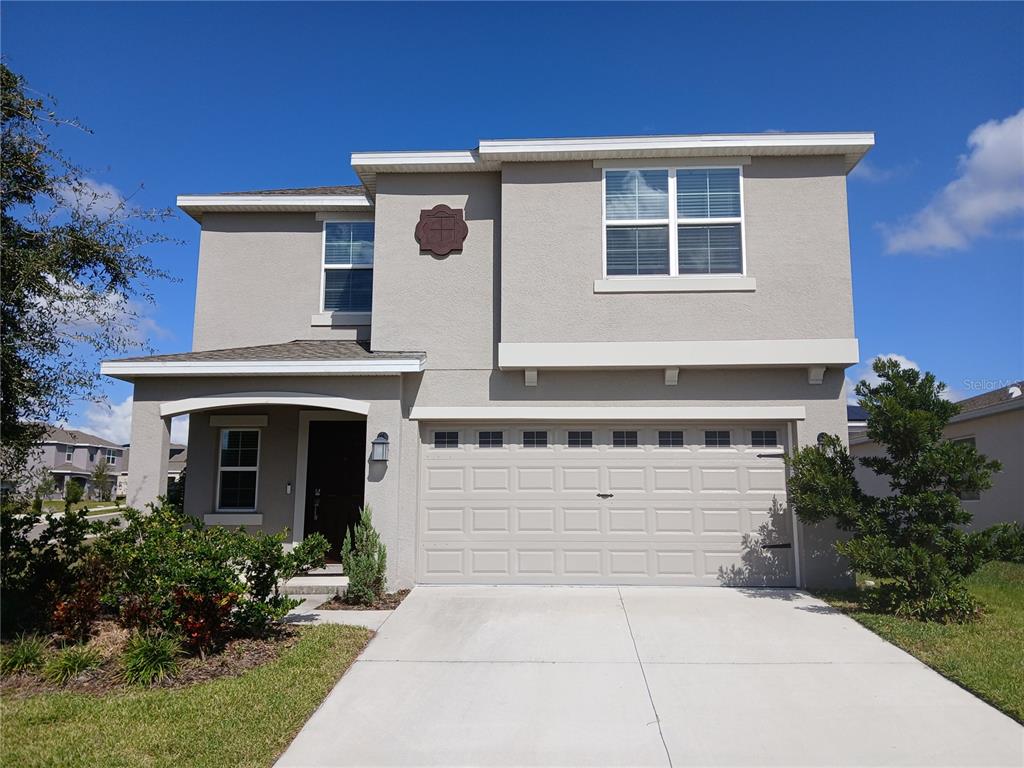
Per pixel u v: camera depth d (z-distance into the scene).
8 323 7.27
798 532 10.26
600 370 10.58
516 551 10.50
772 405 10.45
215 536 7.53
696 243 10.66
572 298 10.52
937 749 5.19
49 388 7.60
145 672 6.26
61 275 7.42
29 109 7.51
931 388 9.12
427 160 11.08
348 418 11.90
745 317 10.36
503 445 10.73
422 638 7.86
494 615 8.77
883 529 8.89
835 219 10.55
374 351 10.88
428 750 5.21
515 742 5.34
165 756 4.97
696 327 10.37
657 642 7.68
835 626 8.23
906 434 8.81
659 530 10.49
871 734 5.44
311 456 11.93
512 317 10.50
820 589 10.06
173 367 9.96
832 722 5.65
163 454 10.24
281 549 7.63
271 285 12.74
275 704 5.83
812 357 10.16
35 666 6.50
